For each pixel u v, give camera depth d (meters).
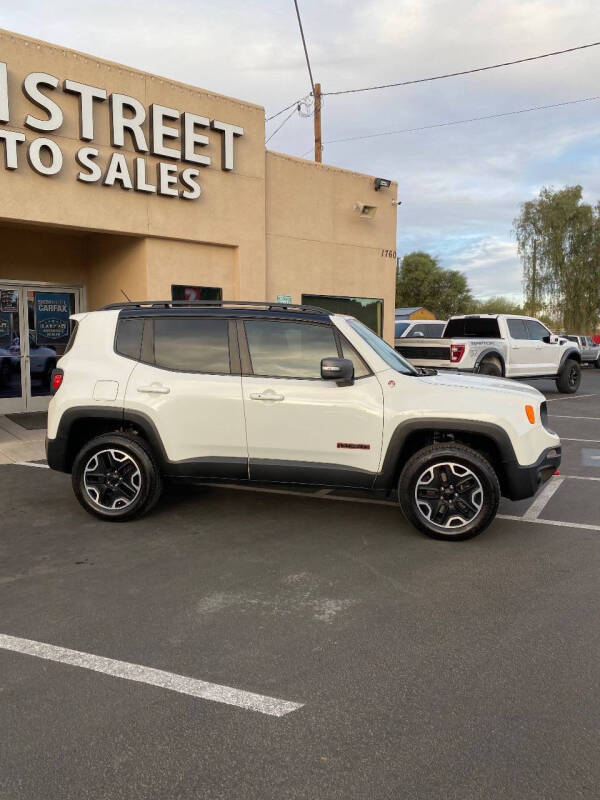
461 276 59.25
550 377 16.39
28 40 8.66
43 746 2.55
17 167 8.62
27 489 6.60
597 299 40.38
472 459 4.89
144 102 9.88
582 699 2.89
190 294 10.88
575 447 9.20
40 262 11.21
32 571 4.38
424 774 2.41
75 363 5.58
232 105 11.02
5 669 3.12
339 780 2.38
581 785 2.35
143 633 3.50
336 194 13.11
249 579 4.27
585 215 40.34
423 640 3.44
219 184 10.95
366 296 13.88
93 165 9.27
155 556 4.69
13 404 11.23
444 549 4.87
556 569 4.47
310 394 5.11
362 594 4.03
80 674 3.08
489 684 3.01
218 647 3.35
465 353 13.18
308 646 3.37
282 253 12.27
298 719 2.74
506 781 2.37
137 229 9.98
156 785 2.35
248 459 5.25
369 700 2.88
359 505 6.07
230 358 5.32
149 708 2.81
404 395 5.02
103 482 5.50
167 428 5.31
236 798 2.29
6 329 11.02
